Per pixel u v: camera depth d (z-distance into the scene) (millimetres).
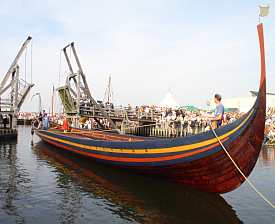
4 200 10820
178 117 30719
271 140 34219
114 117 35094
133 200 10938
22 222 8812
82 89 28344
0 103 34312
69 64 29406
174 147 11492
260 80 9500
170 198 11141
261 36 9359
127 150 13594
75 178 14383
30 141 33875
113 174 15180
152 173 12938
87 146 17453
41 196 11430
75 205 10430
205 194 11602
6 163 18594
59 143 23469
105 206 10336
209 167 10766
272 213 9867
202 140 10664
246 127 9797
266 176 16281
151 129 33719
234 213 9781
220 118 10766
